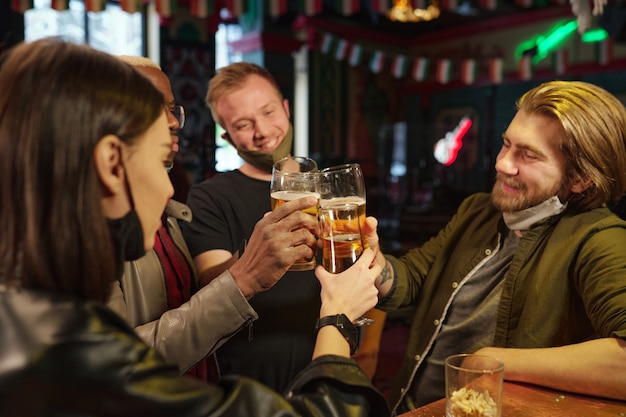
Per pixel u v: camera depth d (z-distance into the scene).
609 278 1.18
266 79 1.82
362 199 1.17
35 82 0.66
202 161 6.41
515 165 1.33
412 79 11.78
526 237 1.38
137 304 1.24
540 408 1.09
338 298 0.97
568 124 1.25
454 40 11.06
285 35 8.90
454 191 8.57
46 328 0.63
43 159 0.65
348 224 1.12
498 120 10.65
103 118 0.68
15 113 0.66
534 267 1.35
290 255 1.12
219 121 1.83
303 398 0.79
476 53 10.73
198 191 1.79
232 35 8.74
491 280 1.45
